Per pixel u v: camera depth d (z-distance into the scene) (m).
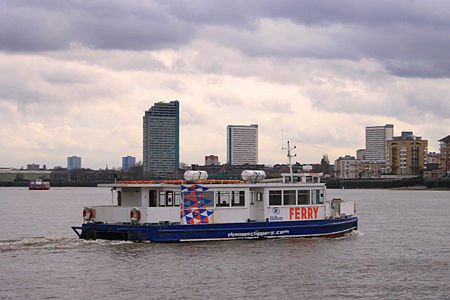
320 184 57.59
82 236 53.88
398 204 154.38
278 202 55.34
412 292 37.59
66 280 39.59
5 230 78.75
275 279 40.22
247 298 35.59
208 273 41.50
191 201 51.75
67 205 155.25
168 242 50.81
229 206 53.25
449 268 45.34
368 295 36.75
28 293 36.44
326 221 57.09
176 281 39.28
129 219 50.84
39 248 50.38
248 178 55.62
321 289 37.97
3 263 44.78
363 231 73.19
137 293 36.44
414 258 49.94
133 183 52.38
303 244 53.38
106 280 39.50
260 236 53.97
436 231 74.06
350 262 46.84
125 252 48.09
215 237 52.34
